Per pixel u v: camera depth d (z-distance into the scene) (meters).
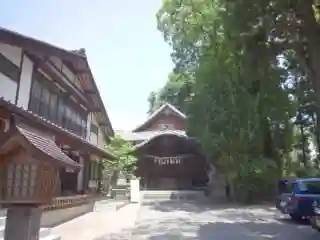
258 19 9.14
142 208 18.77
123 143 26.91
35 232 4.53
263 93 14.23
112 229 11.23
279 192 15.19
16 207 4.41
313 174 24.42
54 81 13.82
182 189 30.45
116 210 17.44
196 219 14.05
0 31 9.45
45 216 10.98
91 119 21.95
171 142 30.69
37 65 12.03
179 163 30.34
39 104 12.68
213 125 22.48
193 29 16.98
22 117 8.07
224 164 22.70
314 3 8.56
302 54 9.92
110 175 25.27
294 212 12.81
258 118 18.86
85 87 17.91
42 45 11.06
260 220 13.79
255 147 21.50
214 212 16.84
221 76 17.38
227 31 9.83
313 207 12.38
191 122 24.50
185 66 23.84
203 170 30.62
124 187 24.78
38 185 4.24
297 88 15.63
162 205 20.70
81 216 14.68
